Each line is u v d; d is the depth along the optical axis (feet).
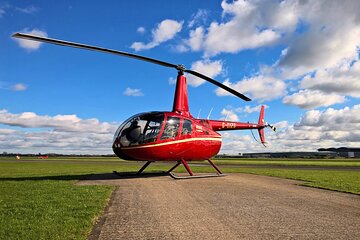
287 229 19.81
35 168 100.48
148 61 50.83
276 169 90.79
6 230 18.89
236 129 73.51
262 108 86.22
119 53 46.06
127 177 58.75
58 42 40.96
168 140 53.57
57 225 20.17
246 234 18.67
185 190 38.63
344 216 23.59
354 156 456.04
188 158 57.98
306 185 44.01
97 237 18.06
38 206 26.91
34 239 17.20
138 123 52.54
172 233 18.93
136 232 19.15
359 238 17.85
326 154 504.02
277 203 29.25
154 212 25.18
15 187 41.22
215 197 32.94
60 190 37.58
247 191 37.73
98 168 99.45
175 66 54.95
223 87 54.95
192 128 57.11
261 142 84.43
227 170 82.74
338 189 39.32
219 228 20.08
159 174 64.90
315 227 20.31
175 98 57.88
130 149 51.80
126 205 28.30
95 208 26.00
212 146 61.21
